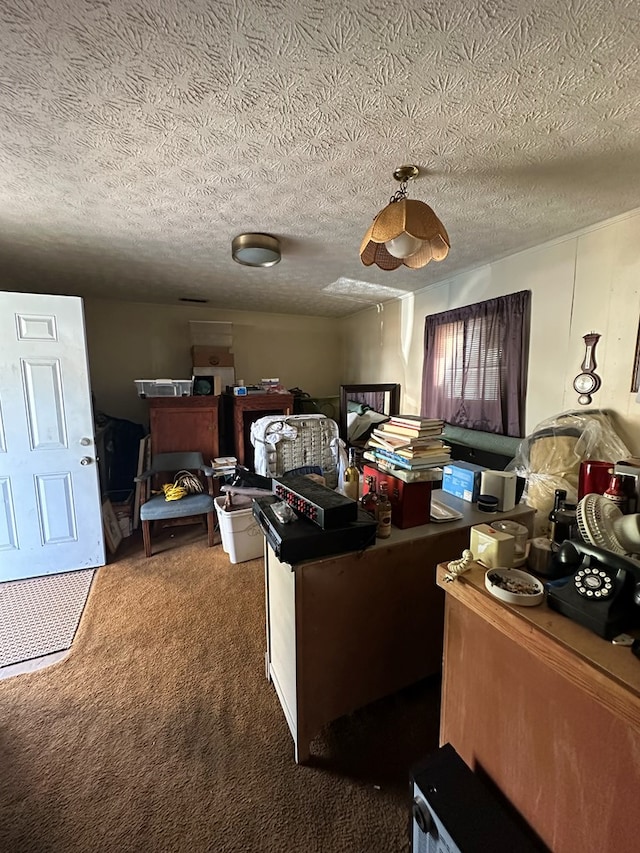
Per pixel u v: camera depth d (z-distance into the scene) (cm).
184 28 90
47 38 92
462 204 188
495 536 99
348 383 519
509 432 271
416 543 143
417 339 372
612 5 84
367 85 108
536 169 155
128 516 326
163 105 116
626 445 205
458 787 79
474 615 85
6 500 241
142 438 383
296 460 299
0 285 353
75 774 126
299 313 502
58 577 253
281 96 113
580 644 65
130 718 147
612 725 58
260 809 116
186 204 188
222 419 417
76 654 181
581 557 84
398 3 84
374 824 112
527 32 91
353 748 137
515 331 261
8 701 155
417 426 151
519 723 74
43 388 243
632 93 110
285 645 140
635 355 200
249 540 272
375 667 143
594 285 216
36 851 105
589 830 62
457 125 127
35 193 176
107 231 223
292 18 88
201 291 379
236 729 143
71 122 124
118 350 429
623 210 195
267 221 210
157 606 220
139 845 107
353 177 162
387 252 182
